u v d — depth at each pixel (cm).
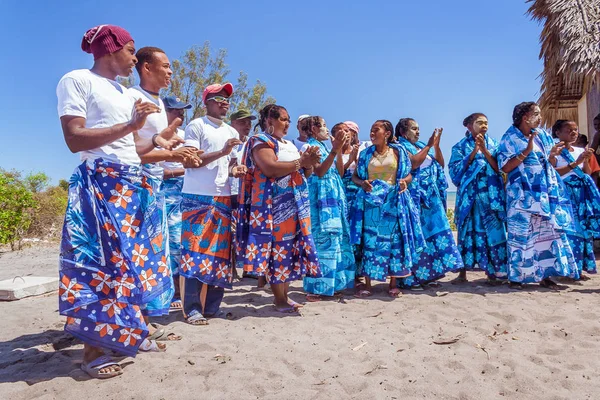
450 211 1594
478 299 504
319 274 449
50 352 360
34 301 558
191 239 436
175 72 2389
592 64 753
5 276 798
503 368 310
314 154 429
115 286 298
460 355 336
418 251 544
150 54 387
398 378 299
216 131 463
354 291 569
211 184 442
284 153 459
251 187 457
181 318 452
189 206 440
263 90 2523
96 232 298
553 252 546
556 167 621
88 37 311
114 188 305
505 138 559
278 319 441
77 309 288
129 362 324
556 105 1041
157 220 329
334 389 281
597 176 750
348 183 593
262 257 445
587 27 788
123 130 280
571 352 339
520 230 546
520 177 548
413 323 420
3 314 487
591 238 614
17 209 1295
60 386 285
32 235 1500
